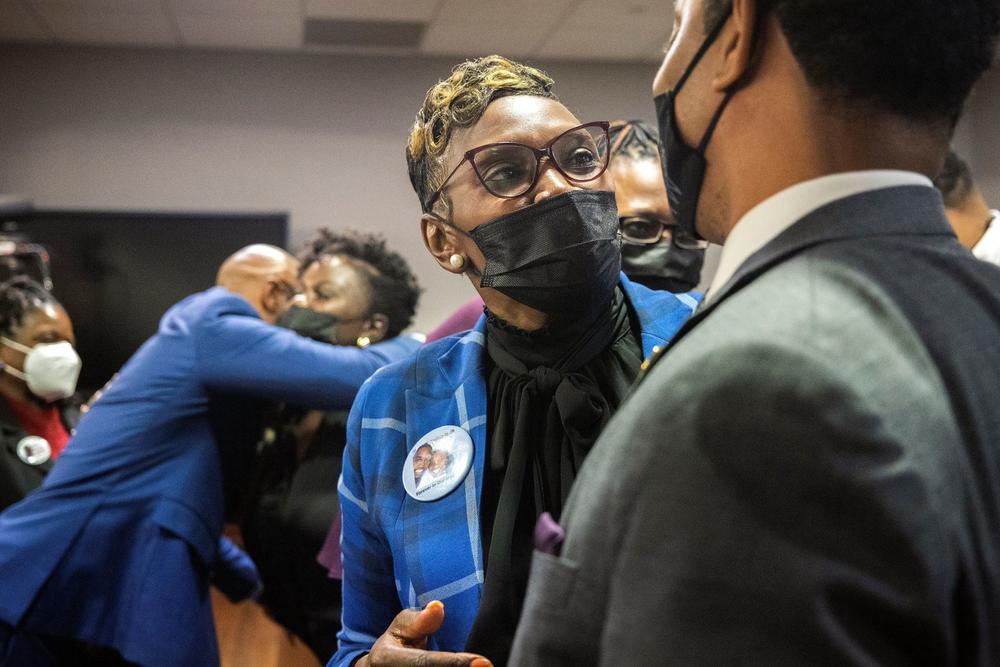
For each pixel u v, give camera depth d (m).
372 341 2.38
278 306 2.68
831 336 0.53
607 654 0.53
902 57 0.60
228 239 6.20
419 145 1.12
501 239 1.05
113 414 2.19
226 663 3.66
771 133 0.64
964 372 0.55
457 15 5.50
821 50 0.60
